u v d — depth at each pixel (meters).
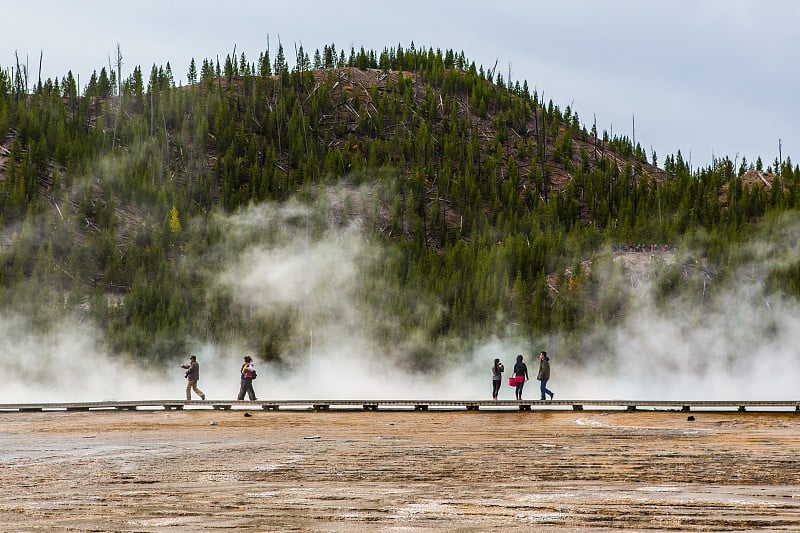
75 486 23.14
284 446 34.69
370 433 41.19
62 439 38.56
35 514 18.27
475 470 25.91
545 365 60.97
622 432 40.84
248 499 20.17
